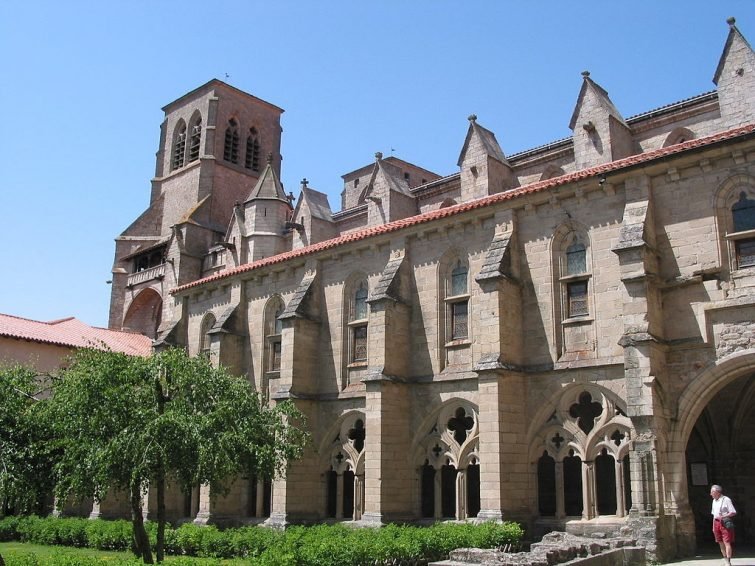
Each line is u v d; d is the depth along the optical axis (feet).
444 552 70.90
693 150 82.74
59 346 160.76
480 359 92.68
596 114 121.39
